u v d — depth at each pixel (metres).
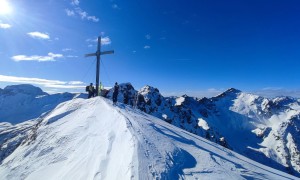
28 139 30.75
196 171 12.16
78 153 16.88
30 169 19.42
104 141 16.62
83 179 12.65
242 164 15.82
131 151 12.88
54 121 29.67
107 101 33.66
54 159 18.27
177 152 14.16
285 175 16.97
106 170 12.47
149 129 18.31
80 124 23.25
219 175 12.14
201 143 19.84
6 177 21.44
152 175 10.71
